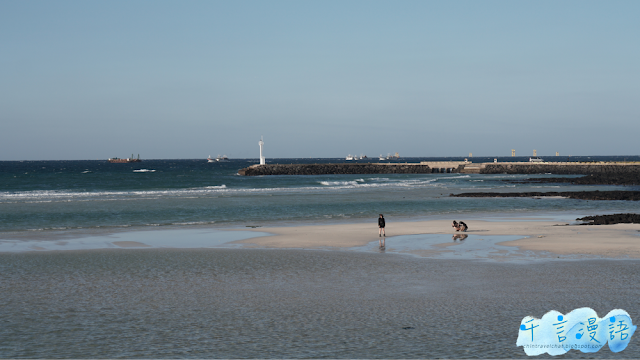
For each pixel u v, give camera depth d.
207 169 187.12
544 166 129.00
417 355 9.99
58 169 190.12
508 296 14.25
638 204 49.88
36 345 10.76
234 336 11.20
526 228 30.16
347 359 9.82
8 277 17.31
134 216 40.03
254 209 45.53
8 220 37.06
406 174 131.50
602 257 20.17
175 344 10.74
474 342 10.69
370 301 13.93
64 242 26.17
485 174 130.00
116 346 10.66
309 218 39.16
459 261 19.80
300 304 13.72
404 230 29.89
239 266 19.19
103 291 15.32
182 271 18.28
